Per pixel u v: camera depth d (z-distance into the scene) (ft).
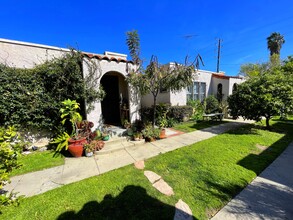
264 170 12.58
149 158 14.71
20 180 11.39
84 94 18.22
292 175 11.84
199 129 25.57
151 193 9.71
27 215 8.11
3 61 18.37
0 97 15.03
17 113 16.17
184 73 18.54
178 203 8.88
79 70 18.30
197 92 38.52
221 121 31.91
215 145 17.83
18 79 16.14
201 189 10.08
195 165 13.17
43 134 18.69
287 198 9.31
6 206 8.62
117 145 17.60
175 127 26.76
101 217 7.93
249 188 10.28
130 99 21.24
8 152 9.40
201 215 8.06
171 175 11.71
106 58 19.36
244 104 24.26
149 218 7.84
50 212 8.28
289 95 20.90
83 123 17.84
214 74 42.22
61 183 10.93
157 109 27.99
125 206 8.66
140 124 21.31
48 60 19.40
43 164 13.80
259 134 22.21
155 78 19.25
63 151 16.81
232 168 12.69
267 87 22.53
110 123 26.07
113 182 10.89
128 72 20.79
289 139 20.17
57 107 18.07
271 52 79.41
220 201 9.05
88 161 14.40
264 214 8.08
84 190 10.03
